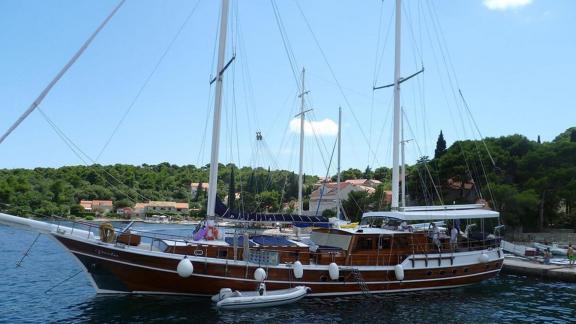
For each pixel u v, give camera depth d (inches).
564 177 1958.7
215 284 671.8
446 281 836.6
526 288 938.7
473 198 2282.2
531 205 1908.2
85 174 3823.8
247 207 2613.2
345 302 722.8
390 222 890.1
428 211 877.8
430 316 666.8
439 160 2425.0
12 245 1697.8
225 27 772.6
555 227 2156.7
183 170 5639.8
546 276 1058.7
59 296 736.3
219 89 759.7
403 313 676.7
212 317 603.5
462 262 850.1
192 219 3774.6
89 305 659.4
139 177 4662.9
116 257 655.8
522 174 2188.7
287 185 3666.3
